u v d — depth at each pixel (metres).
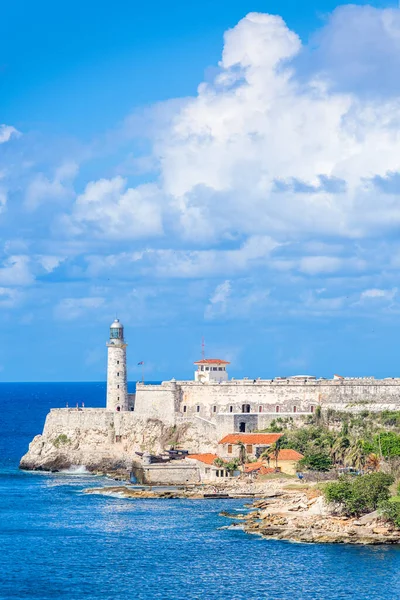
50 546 168.50
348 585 143.25
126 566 154.88
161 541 170.88
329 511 183.00
